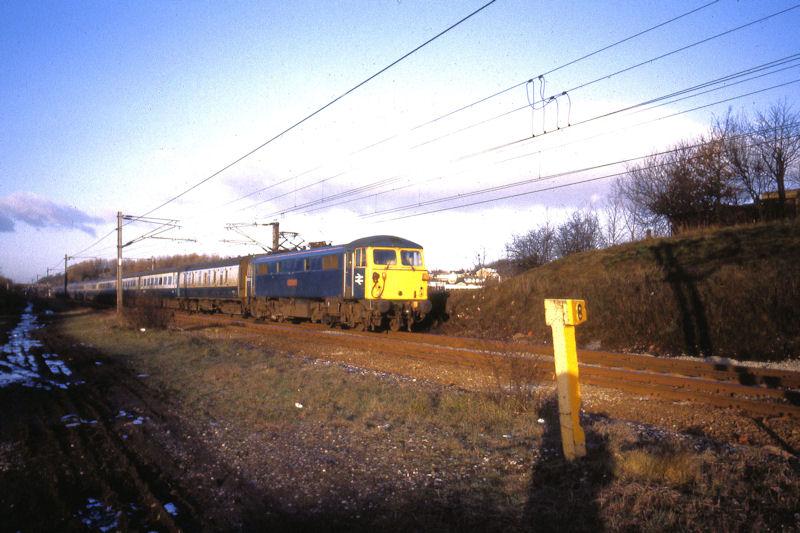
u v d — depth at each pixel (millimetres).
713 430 7109
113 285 58500
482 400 8070
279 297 26641
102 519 4660
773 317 14234
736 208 28844
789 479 4828
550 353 13625
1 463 6168
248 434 7152
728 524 4066
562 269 23922
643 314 17031
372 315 20703
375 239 20578
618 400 8891
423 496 4895
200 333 22547
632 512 4336
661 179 31578
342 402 8703
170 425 7773
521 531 4160
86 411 8852
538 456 5777
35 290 145625
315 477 5512
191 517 4680
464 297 25516
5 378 12344
